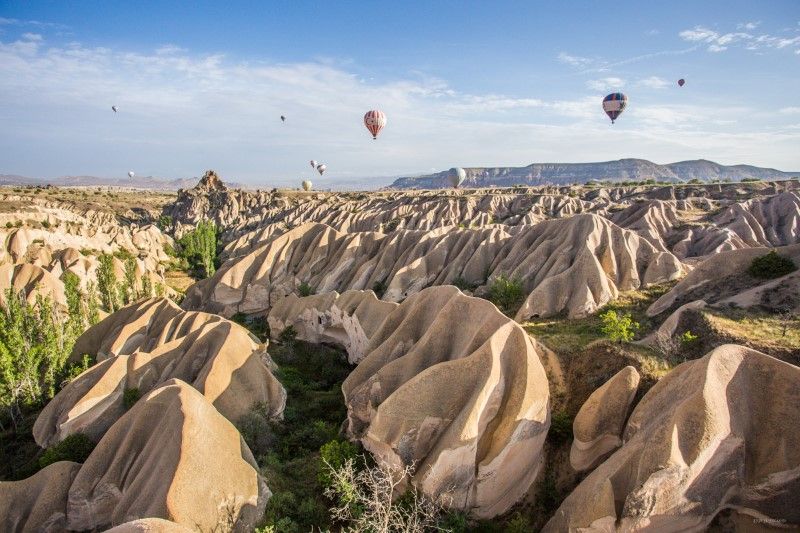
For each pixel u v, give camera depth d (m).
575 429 20.47
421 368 24.69
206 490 17.94
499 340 21.30
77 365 35.56
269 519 19.09
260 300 55.22
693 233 60.66
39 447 27.20
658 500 15.24
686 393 16.73
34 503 19.42
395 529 16.83
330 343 41.94
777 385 16.62
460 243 52.41
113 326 38.34
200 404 20.72
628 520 15.34
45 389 33.00
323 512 19.83
